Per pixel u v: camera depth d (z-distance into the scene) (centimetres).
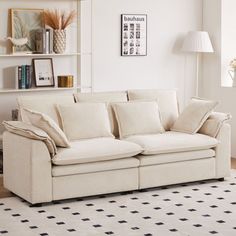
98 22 963
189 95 1043
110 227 689
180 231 680
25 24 908
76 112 816
